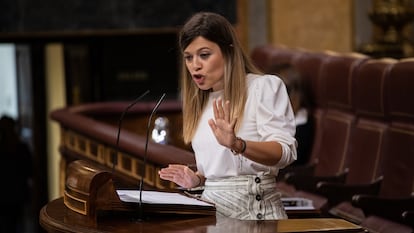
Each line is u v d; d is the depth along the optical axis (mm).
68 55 26844
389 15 23156
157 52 26688
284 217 8391
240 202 8281
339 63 14906
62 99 27719
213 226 7387
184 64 8617
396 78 12688
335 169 14766
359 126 14117
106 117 20156
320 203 13633
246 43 25188
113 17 25578
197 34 8180
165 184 11508
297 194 14398
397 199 11773
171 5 25656
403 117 12727
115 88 26781
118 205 7734
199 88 8477
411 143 12461
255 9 25141
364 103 13930
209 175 8422
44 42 25688
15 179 25219
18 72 29016
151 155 11648
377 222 11961
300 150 15711
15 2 25250
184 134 8641
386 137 13227
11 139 25156
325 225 7328
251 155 7688
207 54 8211
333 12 25078
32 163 27875
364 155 13797
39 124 28141
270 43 24953
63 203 8422
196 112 8562
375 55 23484
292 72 15977
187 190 9477
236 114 8219
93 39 26312
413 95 12344
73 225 7500
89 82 26734
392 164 12820
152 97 26875
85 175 7855
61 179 17906
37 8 25344
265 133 8055
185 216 7801
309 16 25031
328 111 15500
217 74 8250
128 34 25750
